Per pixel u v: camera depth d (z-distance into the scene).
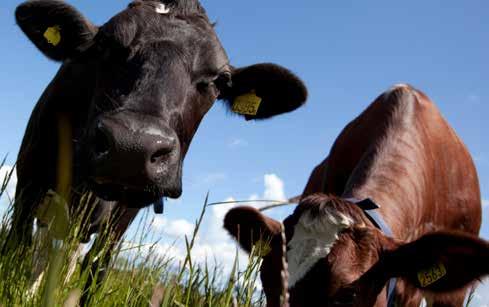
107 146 1.23
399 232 1.44
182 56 1.45
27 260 1.13
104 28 1.48
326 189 1.94
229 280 0.91
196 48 1.49
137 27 1.45
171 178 1.29
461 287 1.14
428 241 1.09
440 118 1.86
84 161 1.33
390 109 1.77
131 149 1.21
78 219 1.21
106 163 1.22
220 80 1.56
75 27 1.57
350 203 1.17
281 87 1.79
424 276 1.13
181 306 0.85
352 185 1.53
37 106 1.71
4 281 1.03
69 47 1.59
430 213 1.65
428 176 1.65
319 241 1.08
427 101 1.88
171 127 1.36
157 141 1.23
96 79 1.50
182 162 1.49
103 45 1.47
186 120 1.45
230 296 0.91
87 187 1.38
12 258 1.13
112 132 1.21
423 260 1.11
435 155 1.73
